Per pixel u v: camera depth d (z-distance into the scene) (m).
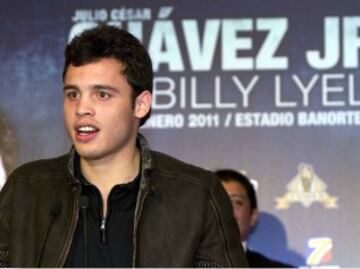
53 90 8.27
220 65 8.16
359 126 8.08
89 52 3.88
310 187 8.10
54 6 8.30
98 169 4.07
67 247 3.97
